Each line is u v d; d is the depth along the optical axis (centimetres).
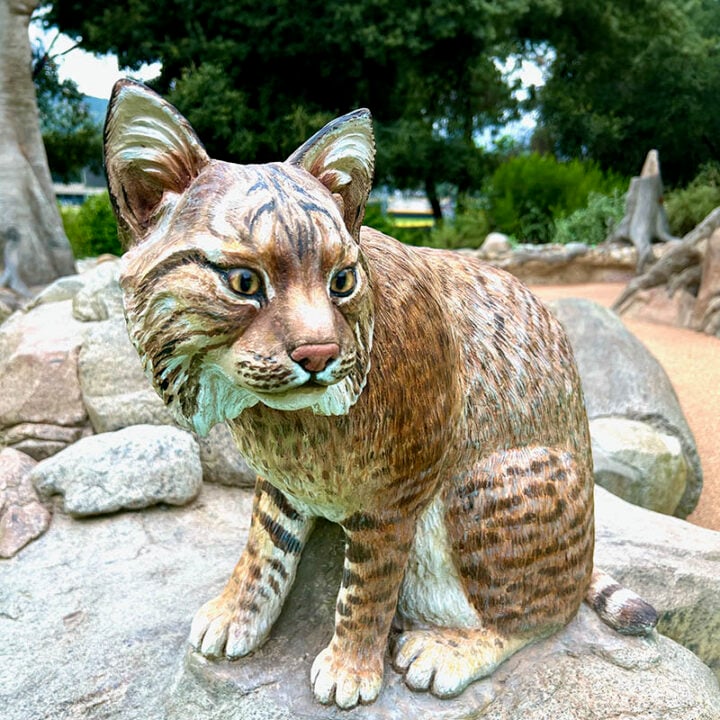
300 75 1420
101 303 348
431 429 142
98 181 2258
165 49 1324
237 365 112
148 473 270
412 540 154
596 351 443
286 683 160
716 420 486
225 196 114
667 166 1966
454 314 158
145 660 186
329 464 136
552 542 163
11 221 597
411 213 2620
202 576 226
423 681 155
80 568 236
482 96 1847
